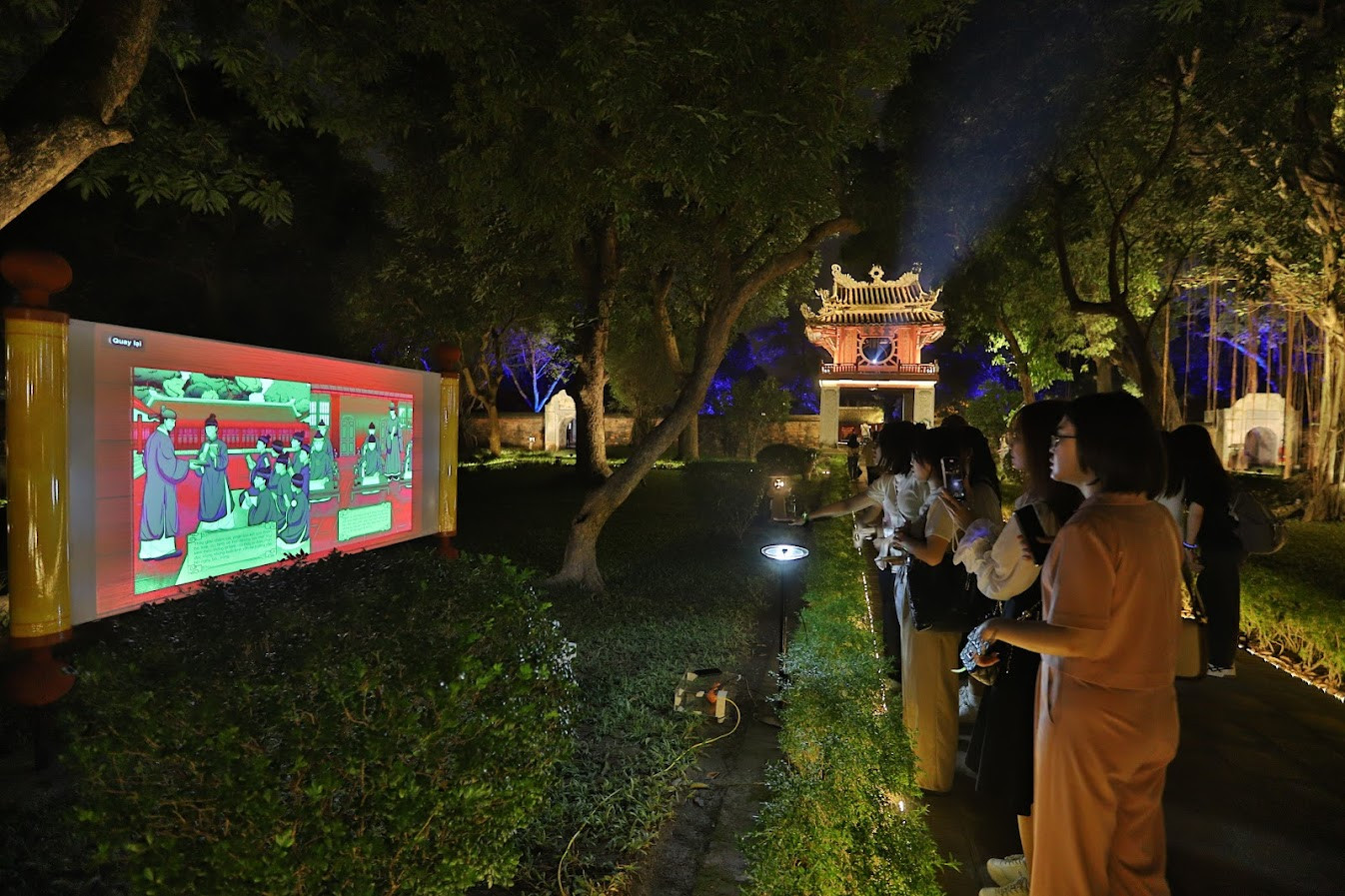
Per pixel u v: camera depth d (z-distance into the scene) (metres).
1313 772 4.13
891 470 4.19
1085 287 15.78
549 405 40.91
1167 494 5.27
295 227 20.48
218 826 2.12
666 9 4.80
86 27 3.40
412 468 7.44
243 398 5.13
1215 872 3.20
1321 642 5.62
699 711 4.69
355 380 6.46
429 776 2.38
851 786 2.71
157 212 18.05
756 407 32.50
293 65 6.24
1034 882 2.25
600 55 4.94
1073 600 2.08
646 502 16.75
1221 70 8.00
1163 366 16.47
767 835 2.71
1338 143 10.74
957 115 9.77
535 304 18.84
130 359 4.20
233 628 2.62
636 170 6.35
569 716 3.88
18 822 3.44
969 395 43.47
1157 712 2.11
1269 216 10.86
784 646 4.97
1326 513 14.57
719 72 5.12
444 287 17.20
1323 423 14.70
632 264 12.38
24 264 3.59
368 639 2.57
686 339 28.58
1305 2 8.74
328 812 2.24
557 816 3.49
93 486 3.97
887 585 5.04
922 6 5.97
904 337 31.08
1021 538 2.57
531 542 11.36
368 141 8.92
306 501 5.83
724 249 7.79
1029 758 2.60
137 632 2.62
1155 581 2.10
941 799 3.82
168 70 5.93
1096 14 8.45
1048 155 9.43
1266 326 22.66
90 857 3.12
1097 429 2.15
